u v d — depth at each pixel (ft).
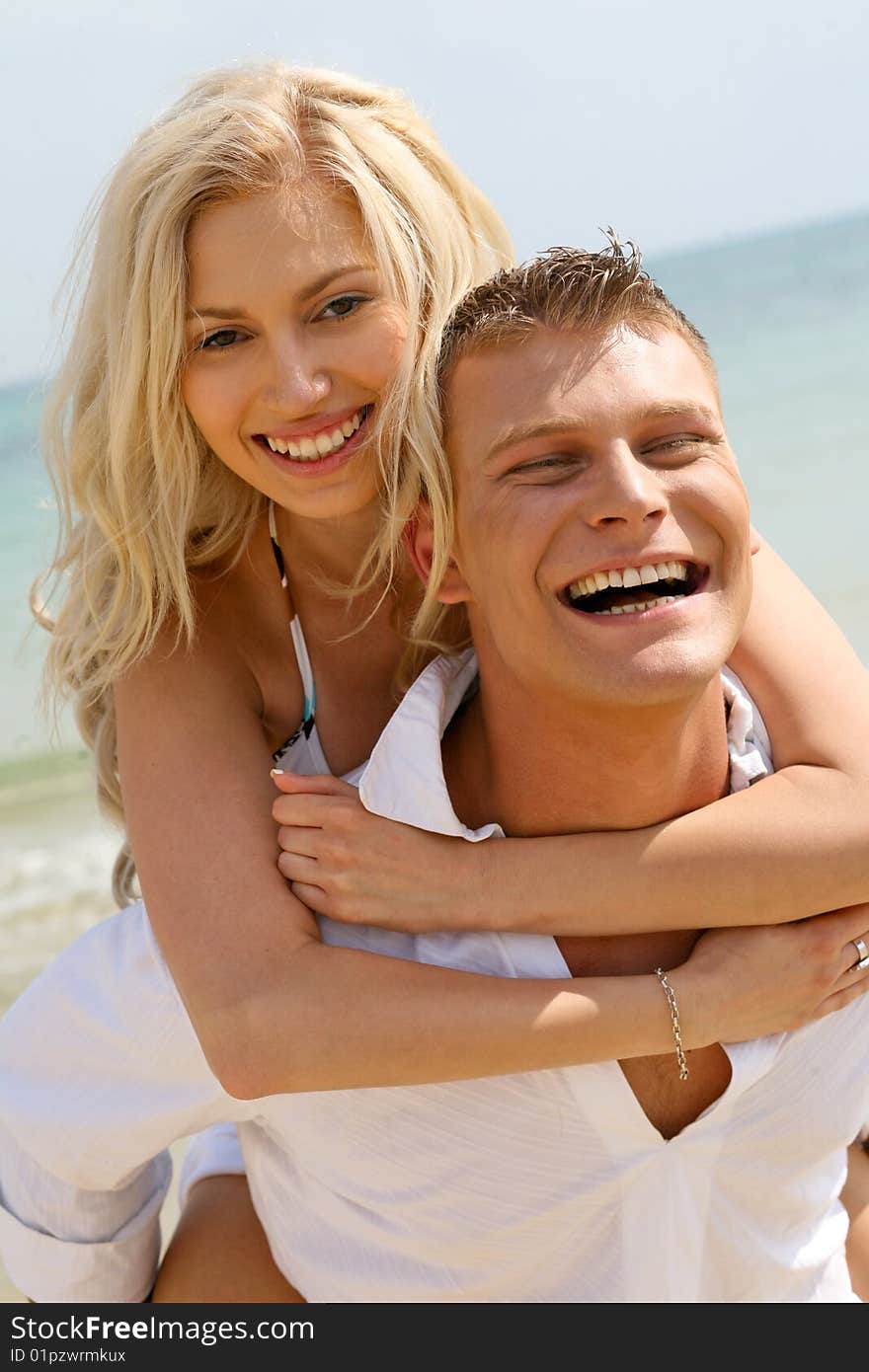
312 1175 7.11
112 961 7.18
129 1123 7.23
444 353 6.68
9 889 22.66
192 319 7.98
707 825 6.70
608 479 6.05
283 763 8.67
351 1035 6.38
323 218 7.90
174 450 8.19
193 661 8.11
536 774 6.68
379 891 6.74
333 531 8.43
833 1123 6.89
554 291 6.38
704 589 6.28
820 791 6.88
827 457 48.21
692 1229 6.62
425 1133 6.63
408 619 8.61
